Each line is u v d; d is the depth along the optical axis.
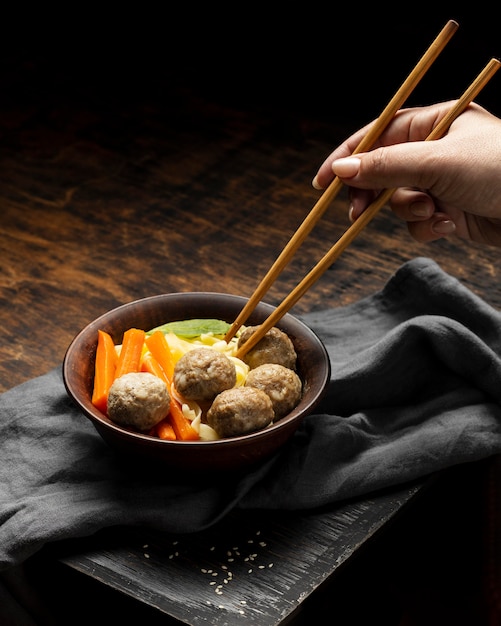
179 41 1.62
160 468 1.00
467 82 1.56
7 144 1.44
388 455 1.05
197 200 1.37
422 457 1.05
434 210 1.13
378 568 1.16
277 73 1.57
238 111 1.51
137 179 1.40
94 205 1.36
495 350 1.13
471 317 1.15
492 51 1.57
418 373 1.11
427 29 1.61
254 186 1.39
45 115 1.49
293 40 1.62
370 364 1.09
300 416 0.99
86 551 1.00
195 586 0.97
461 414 1.08
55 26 1.65
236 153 1.44
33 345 1.19
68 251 1.30
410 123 1.10
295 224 1.34
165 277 1.27
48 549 1.00
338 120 1.50
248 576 0.98
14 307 1.23
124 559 0.99
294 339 1.06
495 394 1.09
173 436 0.99
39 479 1.03
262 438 0.98
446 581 1.16
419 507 1.15
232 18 1.67
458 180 1.02
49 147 1.44
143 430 0.99
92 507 1.00
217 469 1.00
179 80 1.55
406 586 1.17
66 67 1.57
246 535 1.01
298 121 1.49
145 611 0.97
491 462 1.12
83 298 1.24
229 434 0.99
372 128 1.03
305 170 1.42
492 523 1.14
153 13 1.68
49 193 1.37
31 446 1.05
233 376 1.01
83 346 1.04
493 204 1.04
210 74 1.57
